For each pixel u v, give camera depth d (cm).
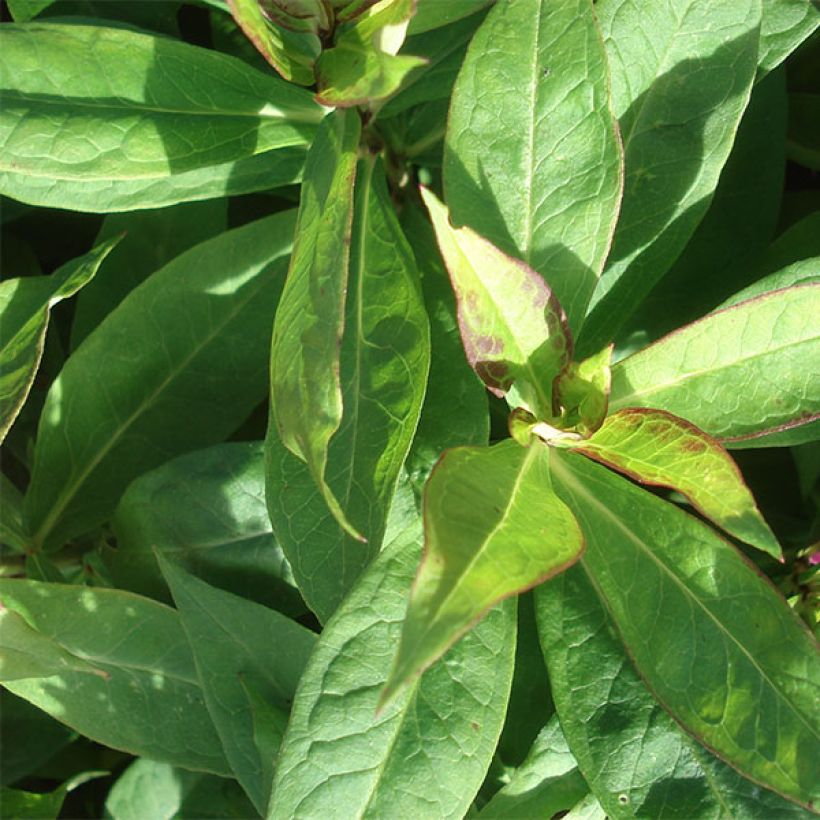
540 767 41
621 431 38
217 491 45
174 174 43
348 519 40
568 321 40
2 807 46
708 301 47
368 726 39
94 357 46
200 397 47
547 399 39
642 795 39
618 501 40
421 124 47
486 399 41
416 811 39
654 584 39
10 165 42
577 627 40
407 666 32
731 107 42
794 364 39
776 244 46
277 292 47
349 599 39
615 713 40
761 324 39
